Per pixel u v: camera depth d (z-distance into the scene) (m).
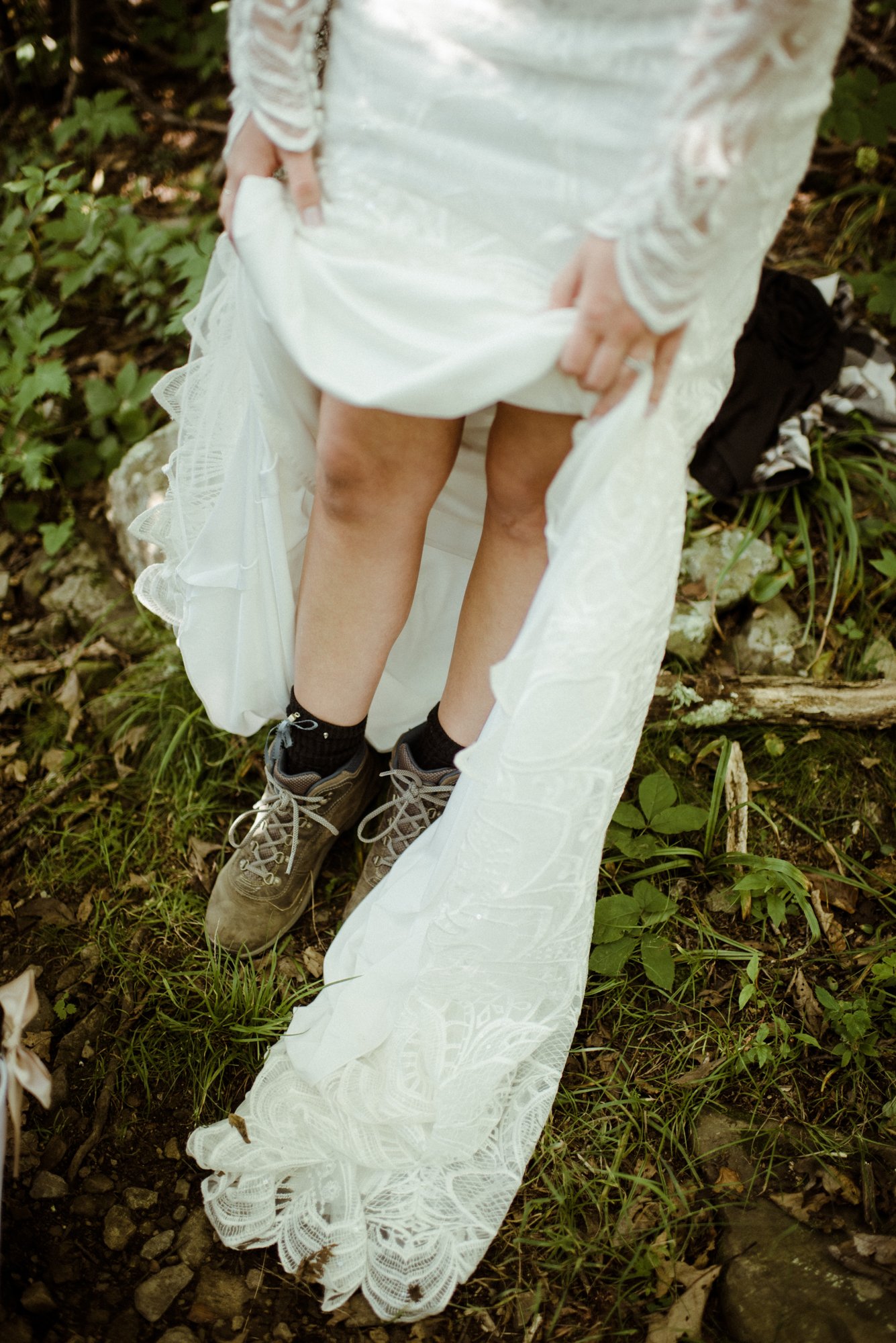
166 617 1.69
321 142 1.10
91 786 1.91
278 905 1.65
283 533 1.47
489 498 1.30
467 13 0.96
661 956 1.59
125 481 2.19
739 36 0.82
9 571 2.27
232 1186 1.40
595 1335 1.28
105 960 1.67
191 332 1.42
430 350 1.04
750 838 1.79
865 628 2.03
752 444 2.08
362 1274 1.32
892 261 2.59
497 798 1.21
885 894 1.72
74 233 2.46
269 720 1.80
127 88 3.10
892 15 2.92
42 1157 1.46
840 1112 1.48
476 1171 1.39
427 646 1.73
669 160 0.87
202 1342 1.29
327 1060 1.44
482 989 1.40
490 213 1.01
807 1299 1.26
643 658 1.19
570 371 0.99
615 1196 1.42
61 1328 1.30
